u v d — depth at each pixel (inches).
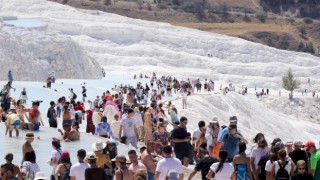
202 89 5930.1
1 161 1348.4
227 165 1063.6
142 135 1748.3
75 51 5526.6
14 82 3902.6
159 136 1499.8
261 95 6811.0
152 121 1822.1
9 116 1659.7
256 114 4453.7
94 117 1934.1
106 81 5201.8
